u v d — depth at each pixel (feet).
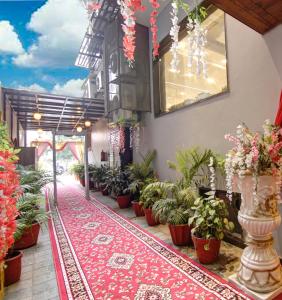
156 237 10.69
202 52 6.84
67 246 10.11
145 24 16.58
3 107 17.74
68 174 49.32
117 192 17.29
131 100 15.99
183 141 13.00
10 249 7.67
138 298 6.31
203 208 8.43
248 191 6.38
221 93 10.19
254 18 7.16
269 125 6.51
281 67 7.59
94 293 6.63
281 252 7.75
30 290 7.00
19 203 10.49
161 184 11.25
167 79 15.14
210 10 10.50
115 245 9.97
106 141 26.55
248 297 6.11
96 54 22.09
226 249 9.03
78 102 23.13
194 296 6.28
